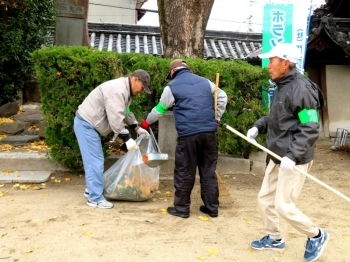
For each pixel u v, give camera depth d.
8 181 5.36
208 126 4.32
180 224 4.23
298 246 3.78
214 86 4.47
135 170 4.76
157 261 3.39
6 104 9.24
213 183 4.48
